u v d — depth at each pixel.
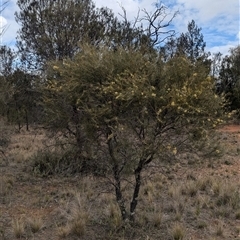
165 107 4.31
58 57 11.06
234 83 27.59
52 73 6.41
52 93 5.87
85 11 11.34
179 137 4.64
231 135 17.31
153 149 4.43
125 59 4.74
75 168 8.29
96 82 4.72
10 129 12.98
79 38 10.95
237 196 6.39
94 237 4.81
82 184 7.46
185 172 8.54
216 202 6.25
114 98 4.41
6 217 5.66
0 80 9.80
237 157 11.42
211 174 8.80
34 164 9.12
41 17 11.90
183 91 4.27
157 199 6.54
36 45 12.51
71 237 4.82
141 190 6.88
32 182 8.07
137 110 4.48
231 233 4.99
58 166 8.56
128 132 4.51
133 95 4.25
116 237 4.72
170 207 5.95
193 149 4.74
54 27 11.12
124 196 6.34
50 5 11.45
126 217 5.07
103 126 4.67
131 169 4.72
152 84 4.60
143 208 5.89
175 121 4.46
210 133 4.66
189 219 5.48
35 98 11.82
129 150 4.59
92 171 7.91
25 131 18.05
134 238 4.72
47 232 5.04
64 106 5.61
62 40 10.89
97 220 5.30
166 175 8.23
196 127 4.47
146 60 4.85
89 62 4.73
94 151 5.10
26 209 6.12
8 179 8.09
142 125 4.41
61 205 6.20
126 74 4.52
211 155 4.95
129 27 11.80
